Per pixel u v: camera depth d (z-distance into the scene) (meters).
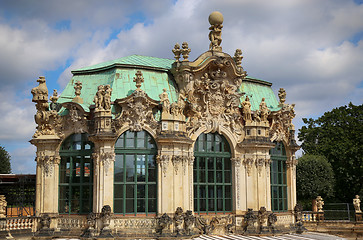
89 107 44.91
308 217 54.78
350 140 72.31
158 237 41.66
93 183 43.22
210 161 47.50
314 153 74.81
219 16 48.94
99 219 41.59
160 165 43.72
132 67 46.81
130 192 43.31
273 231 47.38
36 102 44.66
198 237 43.94
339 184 74.56
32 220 43.53
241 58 50.25
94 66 49.81
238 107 49.28
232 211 47.88
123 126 43.41
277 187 51.62
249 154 48.31
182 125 44.91
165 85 47.25
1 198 41.75
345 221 52.66
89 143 44.38
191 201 45.19
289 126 52.84
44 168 44.38
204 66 46.62
